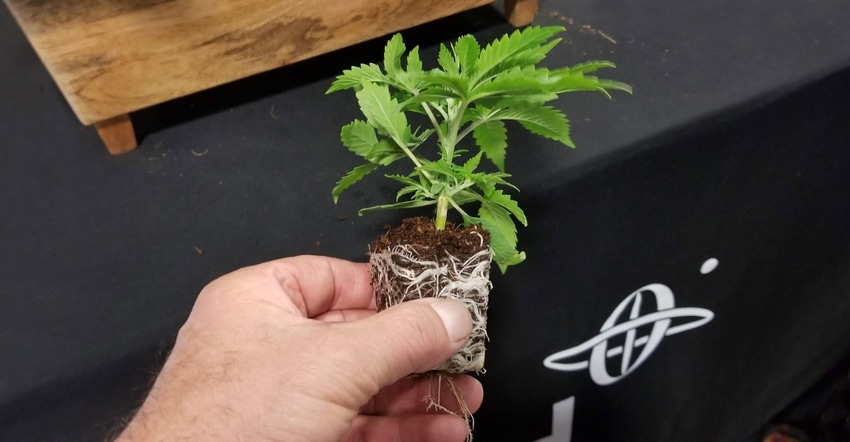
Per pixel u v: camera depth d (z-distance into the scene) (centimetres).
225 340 16
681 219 25
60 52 21
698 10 29
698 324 29
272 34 24
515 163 22
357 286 21
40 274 21
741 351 32
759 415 36
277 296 18
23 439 19
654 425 33
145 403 16
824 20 27
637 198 24
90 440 20
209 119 26
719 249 27
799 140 25
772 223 27
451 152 17
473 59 15
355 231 22
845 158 27
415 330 15
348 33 25
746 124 24
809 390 38
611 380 29
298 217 22
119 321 19
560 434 30
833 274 31
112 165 24
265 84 28
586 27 29
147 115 26
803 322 33
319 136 25
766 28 27
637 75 26
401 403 22
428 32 29
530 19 29
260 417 15
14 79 28
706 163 24
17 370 18
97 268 21
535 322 25
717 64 26
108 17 21
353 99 27
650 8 29
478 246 16
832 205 28
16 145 25
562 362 27
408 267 17
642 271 26
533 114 16
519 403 27
